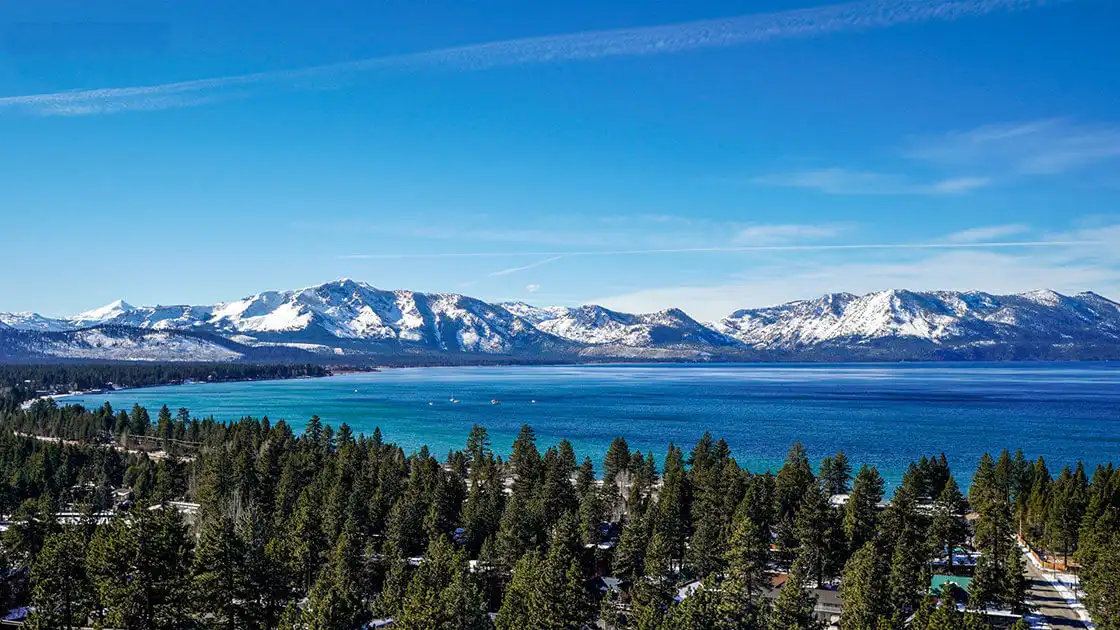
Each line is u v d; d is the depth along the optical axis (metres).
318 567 123.25
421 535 138.38
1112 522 128.00
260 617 99.19
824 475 174.25
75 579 100.25
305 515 128.50
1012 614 105.56
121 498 185.12
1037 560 139.38
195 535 134.12
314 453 183.12
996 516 132.75
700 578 121.50
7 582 112.06
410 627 90.75
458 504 159.75
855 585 101.31
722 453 196.12
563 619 94.44
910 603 100.81
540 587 96.56
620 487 187.38
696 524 138.75
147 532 93.56
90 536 112.94
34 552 122.00
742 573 104.94
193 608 95.38
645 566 109.75
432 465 177.00
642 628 92.94
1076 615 111.31
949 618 89.31
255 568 99.62
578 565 106.31
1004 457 179.00
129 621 93.06
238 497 149.75
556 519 146.88
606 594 104.56
